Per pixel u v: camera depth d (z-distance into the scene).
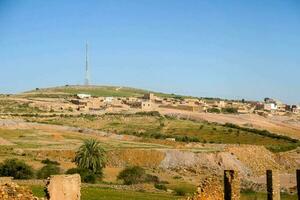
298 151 188.00
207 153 155.88
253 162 160.88
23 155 132.00
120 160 144.75
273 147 189.00
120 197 68.12
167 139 192.50
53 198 25.66
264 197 79.19
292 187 102.38
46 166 106.12
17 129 194.62
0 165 98.56
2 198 26.22
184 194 80.69
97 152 106.25
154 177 111.44
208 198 35.12
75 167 111.56
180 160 149.12
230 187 34.72
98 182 100.00
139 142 183.88
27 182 78.56
